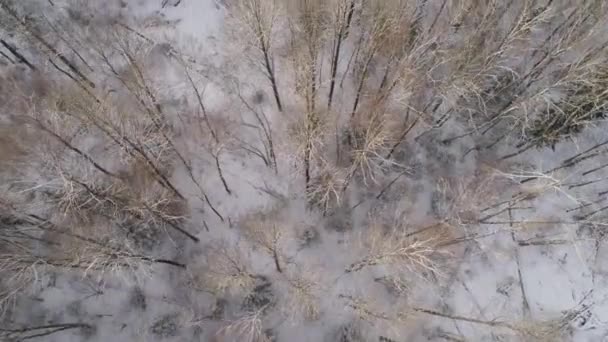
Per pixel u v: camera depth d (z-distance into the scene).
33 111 23.00
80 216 23.05
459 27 23.97
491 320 23.91
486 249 25.02
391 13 22.72
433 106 24.69
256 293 24.47
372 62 25.25
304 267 24.81
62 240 22.66
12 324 23.97
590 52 21.98
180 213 24.97
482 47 23.84
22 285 22.92
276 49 24.42
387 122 23.88
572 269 24.95
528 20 22.70
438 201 25.30
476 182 25.31
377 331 24.08
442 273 22.77
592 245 25.02
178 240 25.23
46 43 24.77
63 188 22.08
